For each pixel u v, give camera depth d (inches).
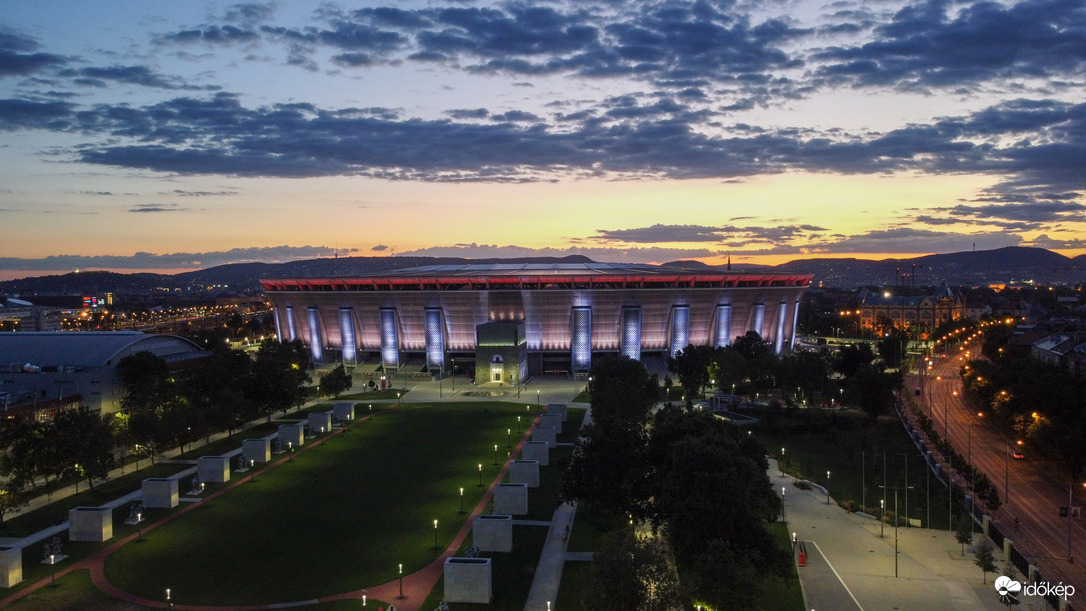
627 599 2534.5
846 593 3073.3
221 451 5551.2
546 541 3592.5
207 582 3147.1
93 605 2940.5
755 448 3767.2
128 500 4323.3
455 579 2935.5
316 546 3548.2
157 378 6815.9
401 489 4478.3
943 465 5044.3
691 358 7628.0
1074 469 4687.5
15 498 4047.7
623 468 3587.6
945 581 3196.4
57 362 6973.4
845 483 4722.0
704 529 2942.9
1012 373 6565.0
